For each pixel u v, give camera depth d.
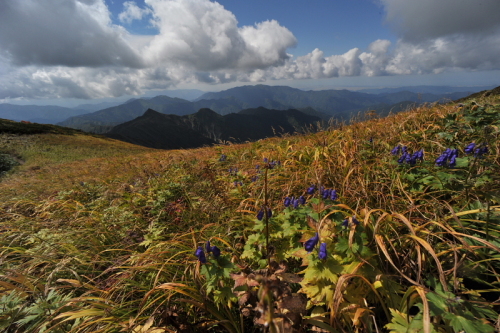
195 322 0.60
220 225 0.96
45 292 0.71
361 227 0.59
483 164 0.74
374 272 0.56
